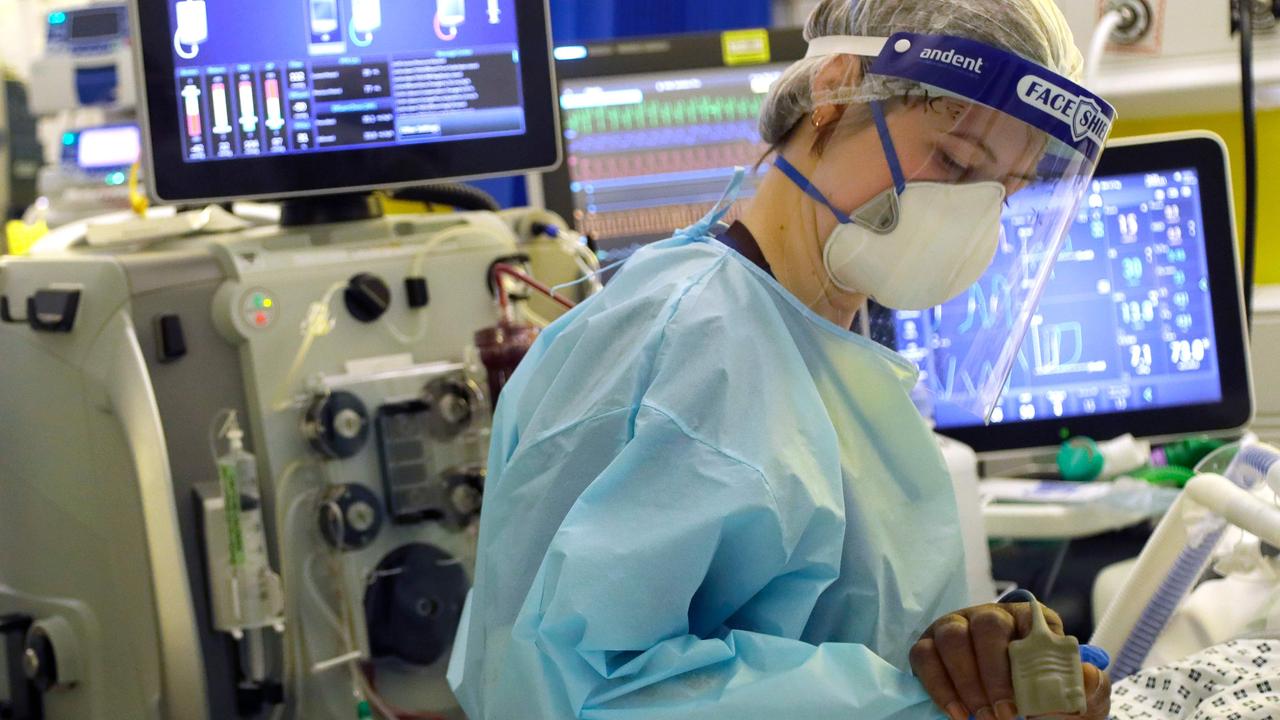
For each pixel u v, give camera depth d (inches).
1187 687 43.6
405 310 58.6
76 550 57.4
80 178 79.8
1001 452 71.6
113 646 56.4
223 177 58.2
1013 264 42.9
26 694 60.0
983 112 39.1
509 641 36.7
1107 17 71.0
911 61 38.9
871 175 40.0
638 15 100.3
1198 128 80.4
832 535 37.4
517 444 42.1
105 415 54.3
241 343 55.0
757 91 79.4
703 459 35.9
